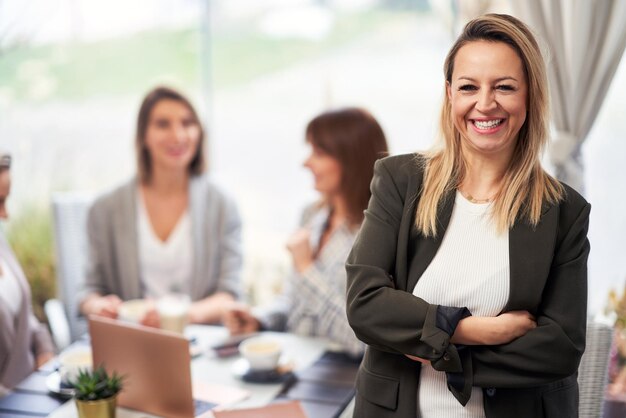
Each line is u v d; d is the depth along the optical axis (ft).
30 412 5.24
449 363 3.92
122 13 11.46
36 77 10.86
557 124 6.18
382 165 4.50
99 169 11.58
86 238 8.29
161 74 11.92
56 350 7.62
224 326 7.54
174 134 8.05
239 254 8.66
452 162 4.27
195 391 5.55
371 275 4.20
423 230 4.20
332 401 5.36
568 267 4.12
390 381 4.26
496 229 4.11
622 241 7.69
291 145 12.14
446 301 4.16
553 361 3.97
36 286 10.74
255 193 12.33
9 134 10.66
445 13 8.21
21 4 10.53
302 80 12.00
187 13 11.78
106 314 6.94
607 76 6.06
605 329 5.69
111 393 4.88
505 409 4.08
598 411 5.73
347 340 6.39
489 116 3.97
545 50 4.22
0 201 6.66
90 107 11.41
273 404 5.19
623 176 7.66
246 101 12.25
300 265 6.90
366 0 11.54
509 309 4.09
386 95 11.64
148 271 8.28
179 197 8.40
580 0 5.88
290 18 11.91
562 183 4.26
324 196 7.31
